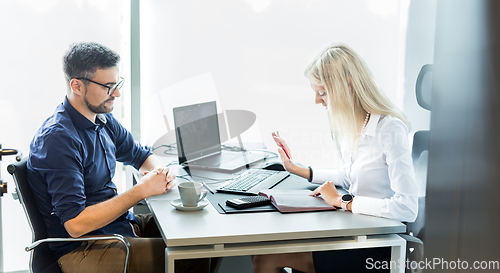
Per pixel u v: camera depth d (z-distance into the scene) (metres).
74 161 1.39
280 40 2.49
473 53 1.24
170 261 1.08
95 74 1.46
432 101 1.32
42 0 2.15
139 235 1.72
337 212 1.33
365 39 2.49
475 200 1.26
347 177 1.63
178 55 2.42
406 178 1.30
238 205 1.34
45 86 2.20
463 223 1.28
